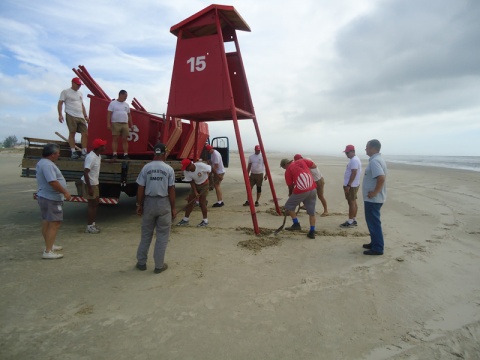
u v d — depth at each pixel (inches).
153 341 114.3
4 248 213.8
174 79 284.7
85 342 113.3
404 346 113.0
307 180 240.1
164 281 165.0
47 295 148.3
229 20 295.3
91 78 328.8
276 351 109.3
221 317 130.7
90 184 240.2
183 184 618.5
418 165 1422.2
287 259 197.8
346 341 115.3
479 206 380.5
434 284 163.6
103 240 235.5
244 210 357.4
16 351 107.6
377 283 163.9
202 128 460.8
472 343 115.6
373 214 204.5
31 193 467.8
